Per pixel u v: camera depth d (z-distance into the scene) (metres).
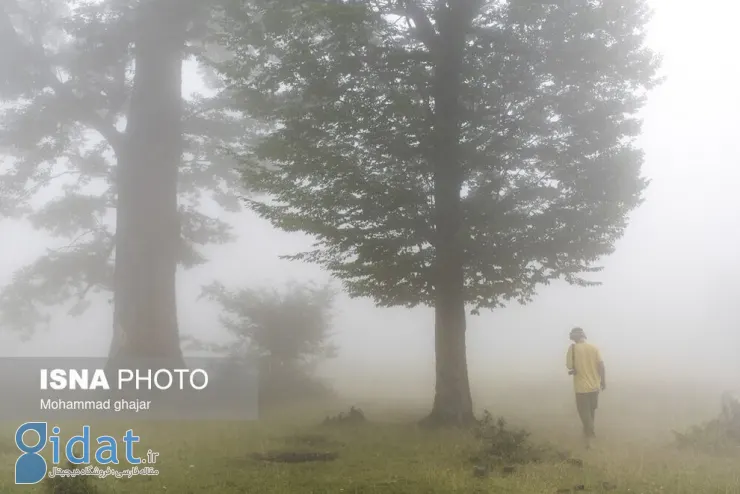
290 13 12.33
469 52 12.18
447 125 11.82
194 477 8.07
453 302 12.48
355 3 12.55
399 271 12.04
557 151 11.89
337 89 12.07
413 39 13.00
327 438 11.32
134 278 18.23
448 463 8.95
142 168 18.81
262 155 12.43
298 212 12.50
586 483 7.66
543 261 12.54
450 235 12.23
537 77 12.18
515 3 11.72
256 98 12.65
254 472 8.38
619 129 12.02
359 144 12.37
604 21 11.73
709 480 7.74
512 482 7.71
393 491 7.33
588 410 11.27
